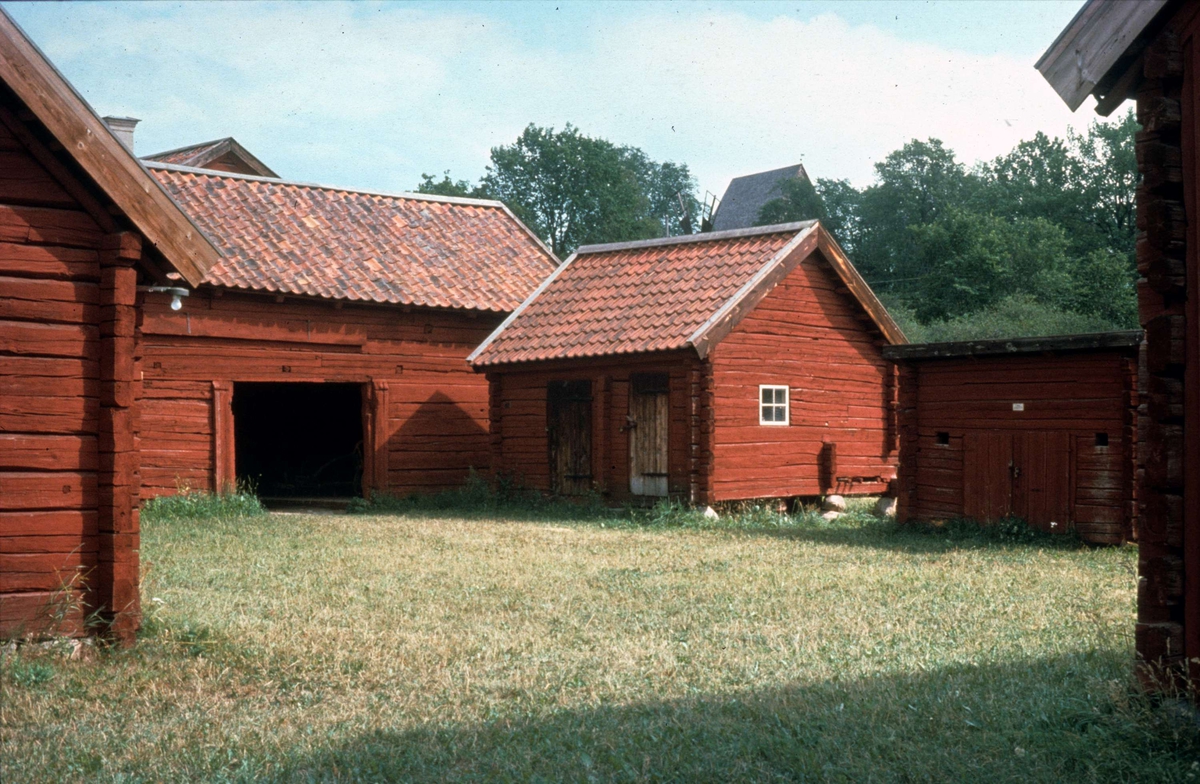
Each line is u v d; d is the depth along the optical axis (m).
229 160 32.78
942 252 61.75
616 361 20.81
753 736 6.32
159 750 6.39
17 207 8.40
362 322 23.47
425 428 24.25
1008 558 14.28
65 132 8.28
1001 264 59.50
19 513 8.41
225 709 7.27
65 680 7.79
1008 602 10.82
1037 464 16.23
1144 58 6.63
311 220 25.20
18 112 8.33
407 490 23.98
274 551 15.37
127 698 7.48
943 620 9.88
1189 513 6.42
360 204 26.86
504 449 23.19
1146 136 6.62
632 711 7.01
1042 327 52.72
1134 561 13.86
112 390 8.61
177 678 7.98
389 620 10.17
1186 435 6.46
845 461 22.22
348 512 22.61
